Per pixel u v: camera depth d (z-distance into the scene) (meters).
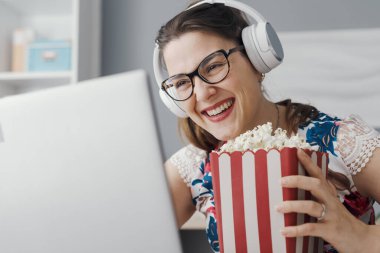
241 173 0.67
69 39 2.71
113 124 0.54
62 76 2.60
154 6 2.81
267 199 0.65
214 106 0.89
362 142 0.90
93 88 0.54
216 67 0.87
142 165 0.53
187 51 0.87
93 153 0.55
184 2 2.77
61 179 0.56
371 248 0.65
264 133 0.71
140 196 0.54
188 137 1.10
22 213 0.58
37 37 2.90
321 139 0.94
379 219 1.49
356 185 0.91
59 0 2.71
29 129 0.57
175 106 0.98
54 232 0.57
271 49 0.89
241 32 0.92
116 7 2.84
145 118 0.53
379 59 2.49
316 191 0.64
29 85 2.85
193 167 1.13
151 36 2.79
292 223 0.64
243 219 0.67
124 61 2.79
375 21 2.56
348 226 0.65
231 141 0.73
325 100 2.50
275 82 2.55
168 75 0.94
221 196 0.68
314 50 2.54
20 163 0.58
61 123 0.56
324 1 2.62
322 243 0.72
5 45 2.79
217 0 0.92
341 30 2.56
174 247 0.54
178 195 1.13
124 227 0.55
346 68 2.51
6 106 0.58
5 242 0.60
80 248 0.56
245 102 0.90
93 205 0.55
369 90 2.47
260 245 0.66
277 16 2.65
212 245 1.05
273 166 0.65
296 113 1.00
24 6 2.80
